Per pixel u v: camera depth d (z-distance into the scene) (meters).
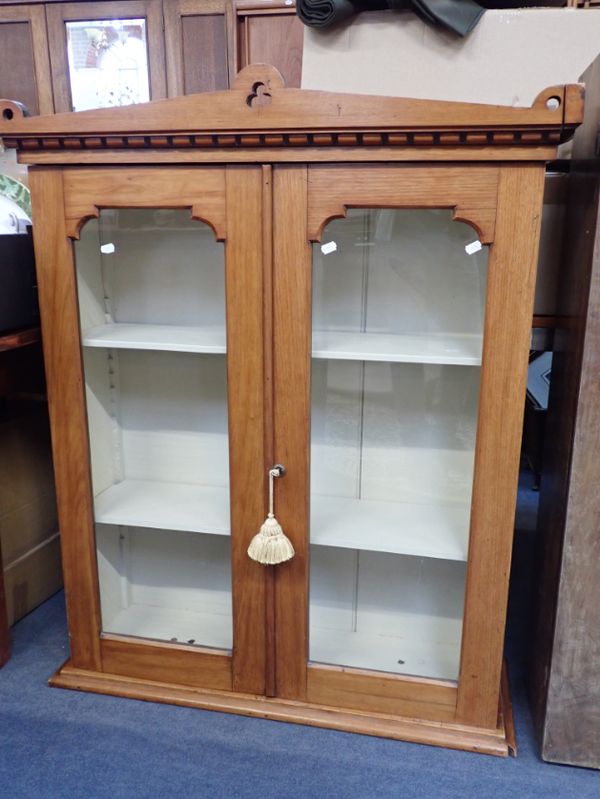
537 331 1.38
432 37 1.18
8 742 1.34
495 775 1.27
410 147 1.08
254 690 1.43
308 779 1.26
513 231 1.08
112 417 1.52
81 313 1.33
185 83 2.13
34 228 1.25
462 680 1.32
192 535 1.54
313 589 1.41
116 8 2.11
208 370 1.44
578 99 0.99
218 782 1.25
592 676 1.23
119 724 1.39
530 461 2.69
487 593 1.26
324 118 1.07
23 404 1.76
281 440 1.26
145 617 1.57
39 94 2.21
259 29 1.79
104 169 1.20
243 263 1.19
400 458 1.42
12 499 1.73
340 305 1.31
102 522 1.44
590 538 1.17
